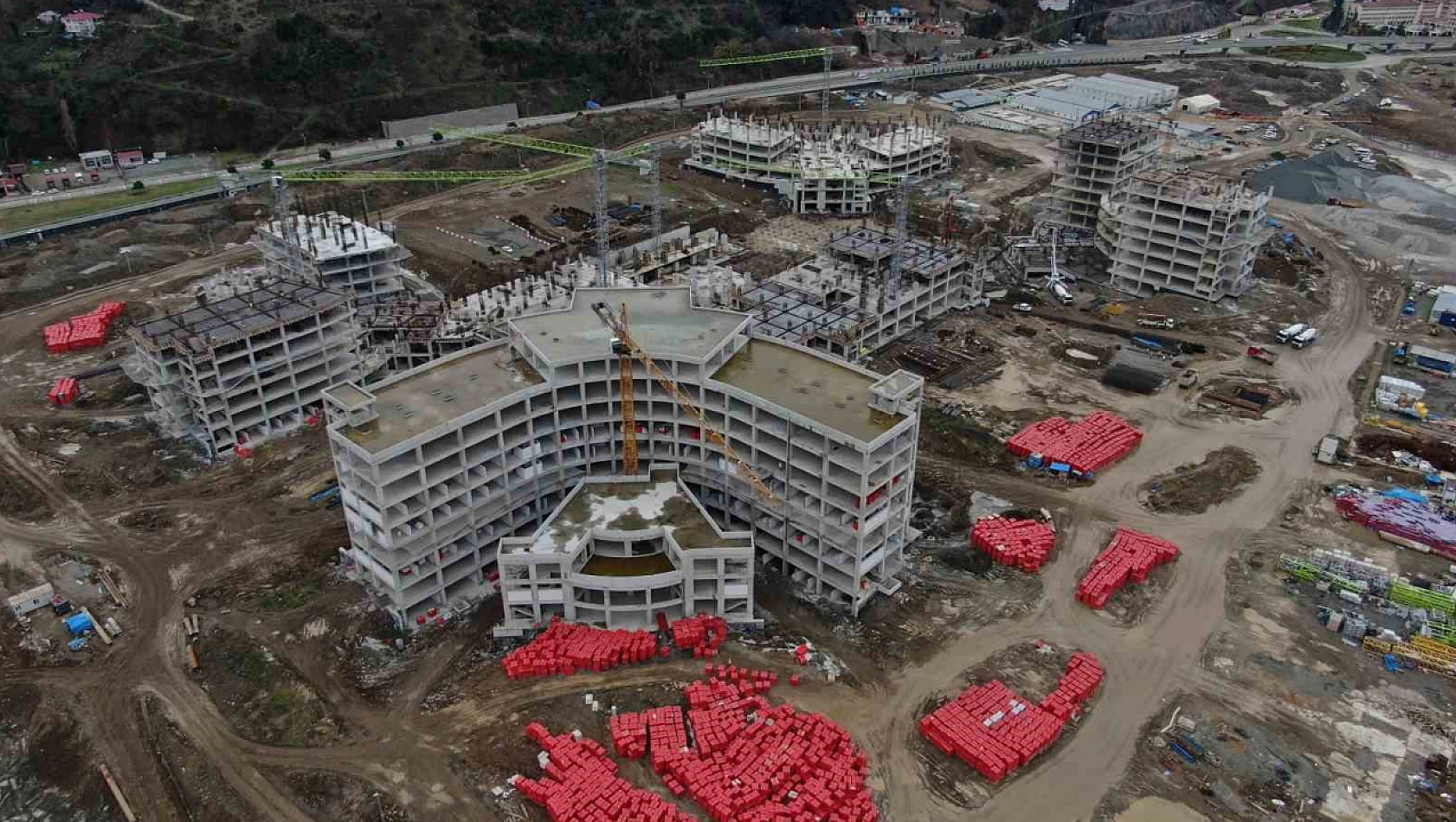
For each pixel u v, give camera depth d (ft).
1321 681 390.63
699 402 450.71
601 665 392.27
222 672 394.32
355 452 388.37
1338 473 524.11
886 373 624.18
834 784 341.21
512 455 443.73
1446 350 651.66
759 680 386.93
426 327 626.64
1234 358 643.04
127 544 471.62
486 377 447.01
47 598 429.38
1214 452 543.80
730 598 412.77
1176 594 438.81
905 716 375.86
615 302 503.20
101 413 577.43
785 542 442.50
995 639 413.18
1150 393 601.62
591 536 412.77
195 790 345.72
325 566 455.63
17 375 618.85
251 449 543.39
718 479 456.04
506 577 401.49
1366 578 437.17
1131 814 337.11
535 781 343.87
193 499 504.02
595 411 460.96
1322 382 614.75
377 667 399.03
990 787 347.15
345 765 353.72
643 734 357.41
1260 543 470.80
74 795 350.02
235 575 449.89
